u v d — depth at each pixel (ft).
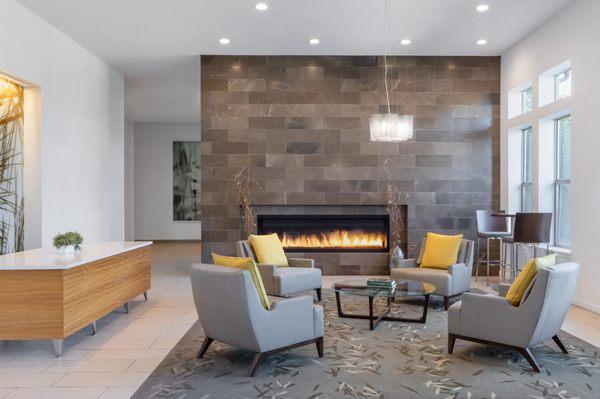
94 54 26.12
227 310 11.96
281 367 12.38
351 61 26.99
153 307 19.36
